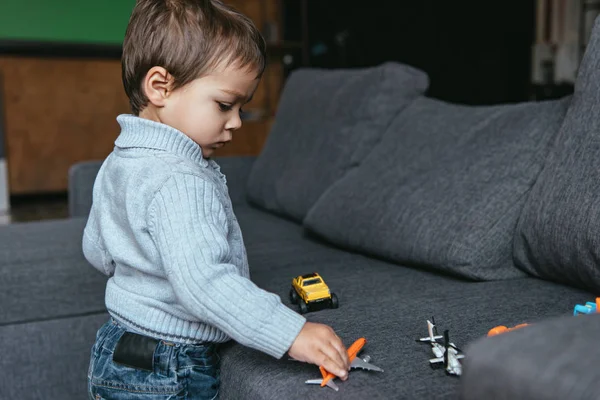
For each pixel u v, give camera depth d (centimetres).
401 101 183
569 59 584
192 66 95
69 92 482
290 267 150
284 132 217
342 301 122
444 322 106
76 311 147
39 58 469
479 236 131
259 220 204
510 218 132
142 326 98
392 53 609
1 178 457
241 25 99
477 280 130
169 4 98
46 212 446
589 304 93
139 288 98
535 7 624
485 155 143
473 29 636
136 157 97
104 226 102
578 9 582
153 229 91
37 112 474
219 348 104
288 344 85
